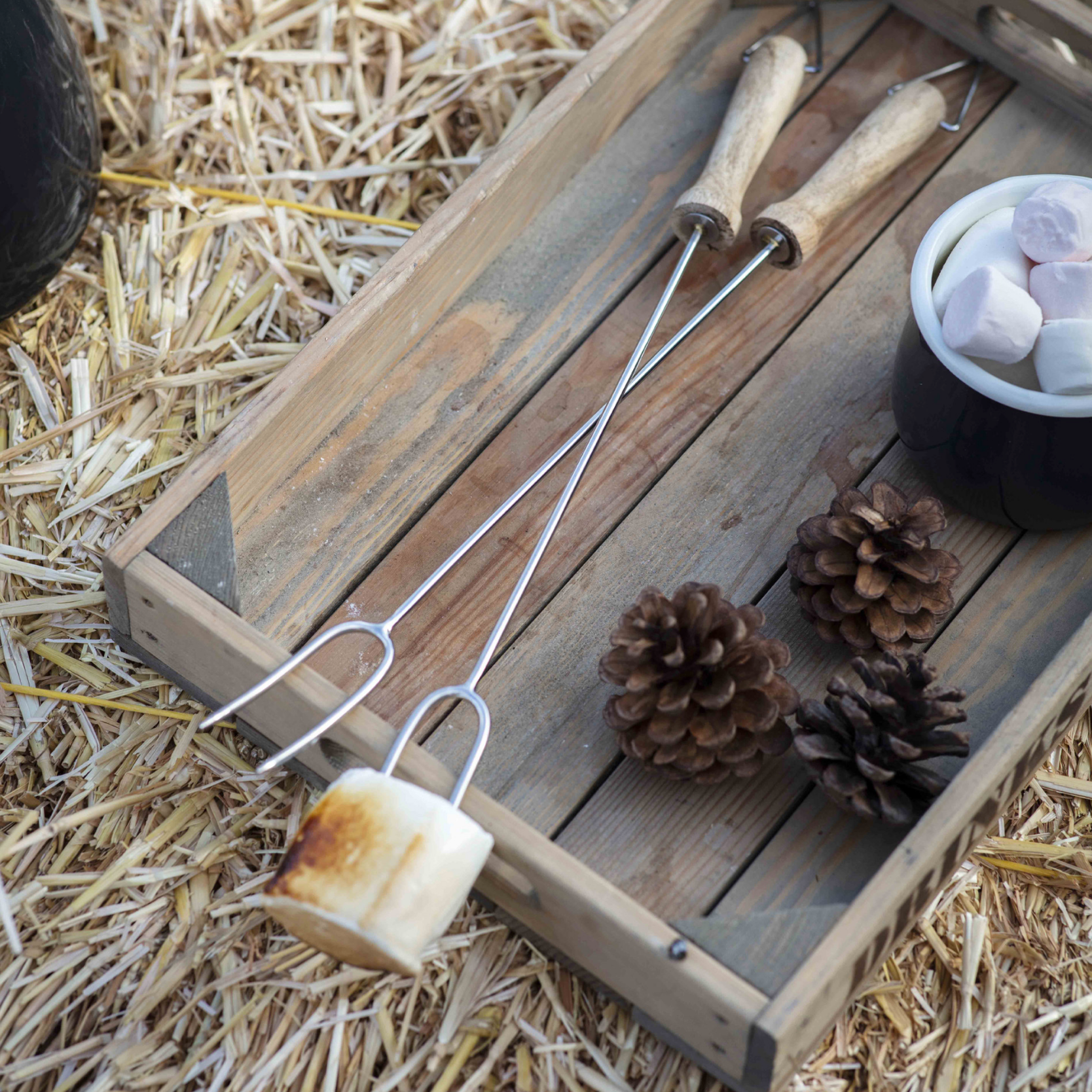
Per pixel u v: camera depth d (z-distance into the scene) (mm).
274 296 1011
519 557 901
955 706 835
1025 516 893
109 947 861
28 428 970
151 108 1050
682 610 841
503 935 864
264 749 891
